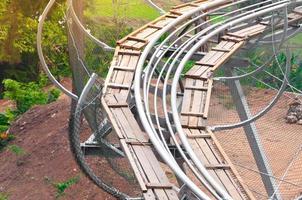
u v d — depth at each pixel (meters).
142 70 25.61
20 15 47.62
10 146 40.50
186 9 30.52
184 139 21.27
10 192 36.41
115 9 48.62
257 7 31.75
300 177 33.06
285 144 36.81
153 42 26.72
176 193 20.11
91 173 29.06
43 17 26.94
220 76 29.23
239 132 35.88
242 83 31.62
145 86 24.12
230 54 27.00
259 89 39.16
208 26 29.34
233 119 34.16
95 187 33.72
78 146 27.09
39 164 37.72
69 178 35.22
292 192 31.28
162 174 20.39
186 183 19.05
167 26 28.17
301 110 39.84
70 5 27.50
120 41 27.33
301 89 41.62
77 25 27.72
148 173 20.39
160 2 54.78
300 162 34.84
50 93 45.47
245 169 32.62
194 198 19.98
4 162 39.41
